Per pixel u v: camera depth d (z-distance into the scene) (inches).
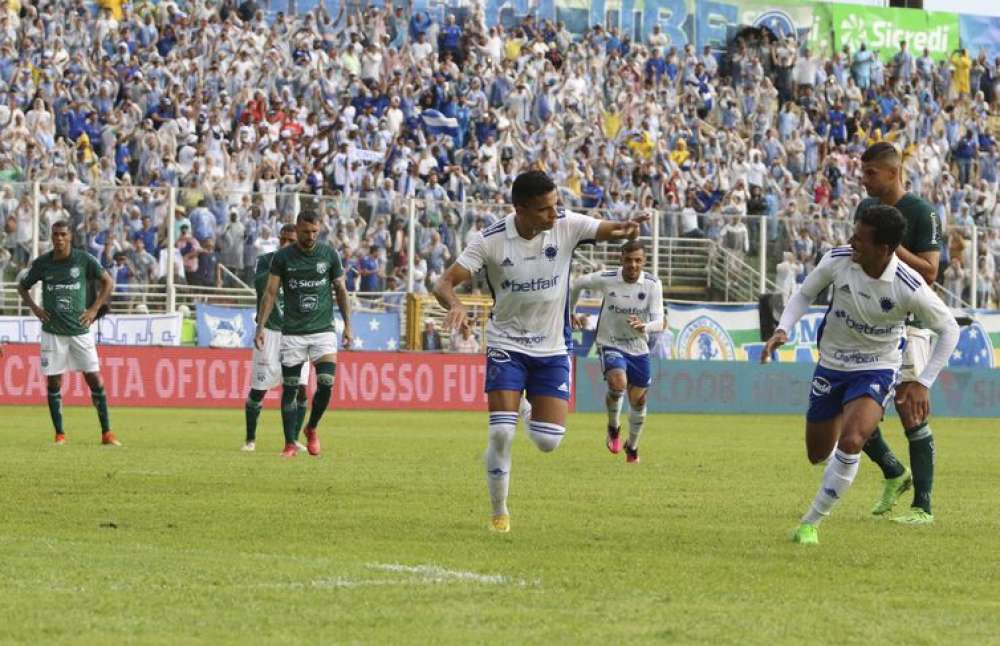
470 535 1269.7
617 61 5738.2
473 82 5305.1
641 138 5428.2
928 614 917.8
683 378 4227.4
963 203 5856.3
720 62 6033.5
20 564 1046.4
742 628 854.5
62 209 3976.4
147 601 908.0
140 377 3843.5
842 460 1258.6
